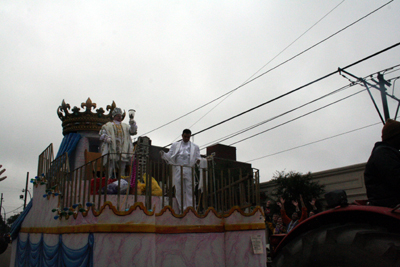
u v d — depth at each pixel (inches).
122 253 227.9
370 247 115.3
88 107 523.2
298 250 149.3
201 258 270.1
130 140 378.0
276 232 351.9
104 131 360.5
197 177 340.2
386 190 134.1
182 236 267.6
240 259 277.7
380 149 136.9
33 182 403.5
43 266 318.7
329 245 129.7
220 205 333.1
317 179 851.4
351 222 141.9
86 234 241.8
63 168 321.1
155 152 757.9
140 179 321.4
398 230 121.4
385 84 494.0
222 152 1069.1
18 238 447.2
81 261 240.7
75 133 507.8
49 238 315.9
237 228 286.7
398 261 105.0
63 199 298.8
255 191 311.3
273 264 159.8
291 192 821.2
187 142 349.4
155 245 252.4
